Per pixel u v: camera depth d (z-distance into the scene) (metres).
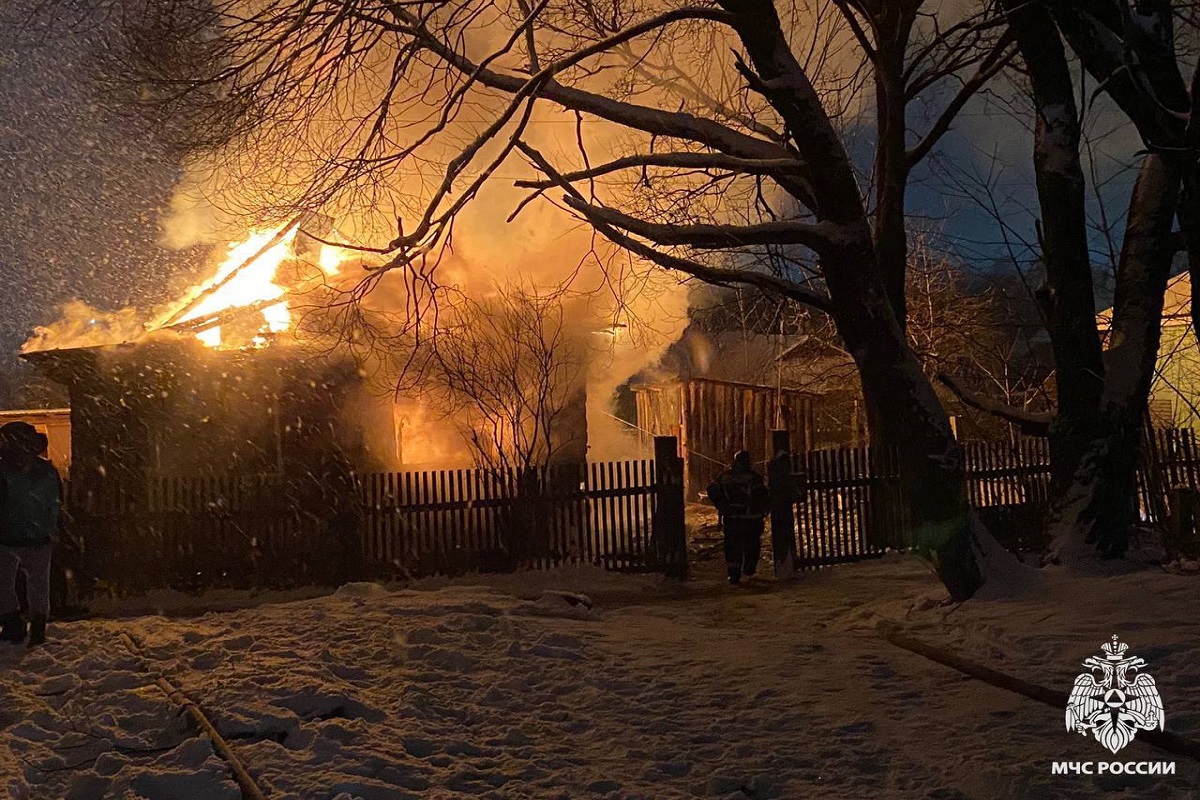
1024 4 9.20
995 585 9.47
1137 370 10.47
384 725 6.22
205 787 5.20
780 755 5.69
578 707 6.72
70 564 11.66
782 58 9.13
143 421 13.69
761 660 7.79
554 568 12.49
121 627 9.34
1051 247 10.70
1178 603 8.47
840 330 9.76
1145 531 12.59
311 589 12.02
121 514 11.81
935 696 6.79
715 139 9.97
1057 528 10.41
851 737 5.97
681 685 7.12
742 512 12.30
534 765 5.62
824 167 9.27
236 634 8.69
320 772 5.37
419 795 5.14
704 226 9.30
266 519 12.08
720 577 13.00
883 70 11.42
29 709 6.92
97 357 13.63
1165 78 8.66
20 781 5.44
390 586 11.98
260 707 6.37
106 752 5.79
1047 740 5.82
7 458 8.80
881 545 13.18
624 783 5.33
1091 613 8.48
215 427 13.88
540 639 8.27
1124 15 8.18
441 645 8.14
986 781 5.23
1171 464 14.02
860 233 9.38
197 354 13.89
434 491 12.34
